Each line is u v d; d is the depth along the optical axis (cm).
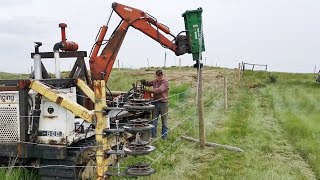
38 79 553
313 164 686
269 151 783
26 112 495
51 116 491
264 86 2375
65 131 488
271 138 893
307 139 870
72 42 700
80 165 509
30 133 495
